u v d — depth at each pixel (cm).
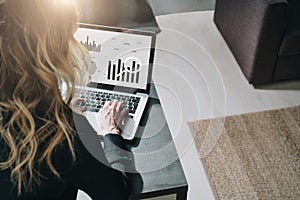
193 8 330
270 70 276
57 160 116
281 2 245
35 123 110
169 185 179
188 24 320
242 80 286
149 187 178
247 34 269
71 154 118
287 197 232
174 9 329
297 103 275
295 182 237
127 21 314
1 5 98
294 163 245
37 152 113
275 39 260
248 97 277
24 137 110
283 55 268
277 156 248
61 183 122
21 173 114
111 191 137
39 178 116
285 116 267
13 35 101
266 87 283
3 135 110
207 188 236
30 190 117
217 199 232
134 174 180
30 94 107
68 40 107
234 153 249
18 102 107
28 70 104
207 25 319
